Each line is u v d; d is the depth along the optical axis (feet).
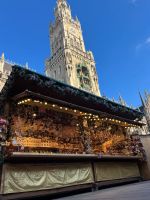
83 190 45.29
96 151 55.77
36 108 46.39
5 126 37.93
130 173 58.80
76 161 44.27
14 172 33.19
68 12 277.03
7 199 30.63
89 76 225.15
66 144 51.42
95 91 217.97
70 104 47.03
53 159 38.73
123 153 61.41
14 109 42.29
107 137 61.93
